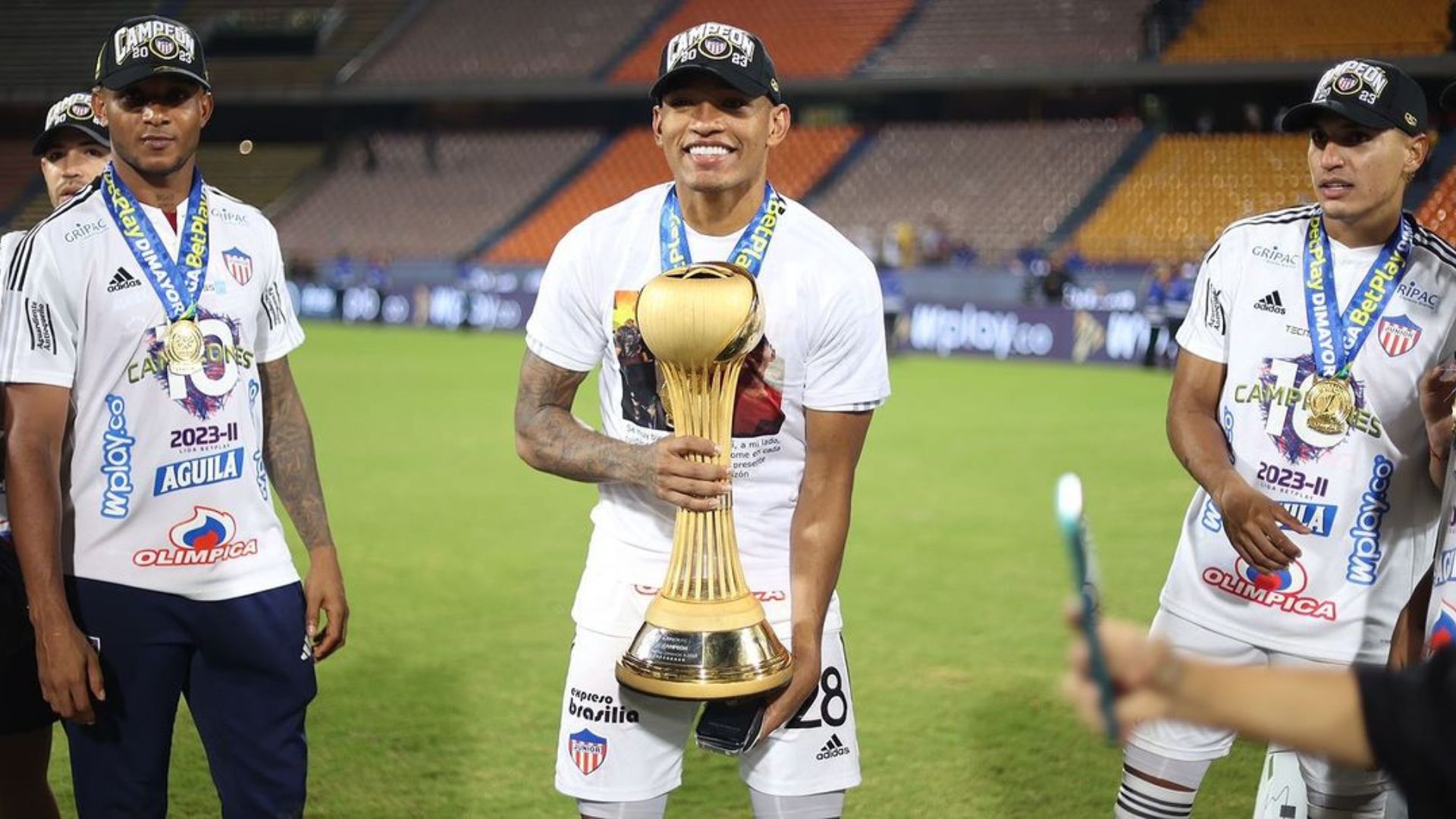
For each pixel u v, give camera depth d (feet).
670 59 8.98
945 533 29.37
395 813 14.60
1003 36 96.53
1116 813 12.03
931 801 15.06
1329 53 85.25
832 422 9.57
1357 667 5.10
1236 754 16.75
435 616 22.72
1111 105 96.02
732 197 9.38
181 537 10.24
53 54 119.96
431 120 115.24
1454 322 10.84
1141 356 66.59
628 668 8.82
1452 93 10.99
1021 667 20.03
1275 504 10.87
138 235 10.14
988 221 89.86
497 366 65.87
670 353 8.47
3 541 11.25
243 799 10.67
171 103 10.02
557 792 15.19
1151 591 24.11
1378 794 11.25
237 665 10.52
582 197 103.09
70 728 10.34
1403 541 11.16
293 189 111.24
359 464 38.09
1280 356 11.23
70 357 9.91
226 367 10.36
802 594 9.51
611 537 10.02
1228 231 11.70
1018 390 56.39
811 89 96.17
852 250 9.59
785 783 9.71
